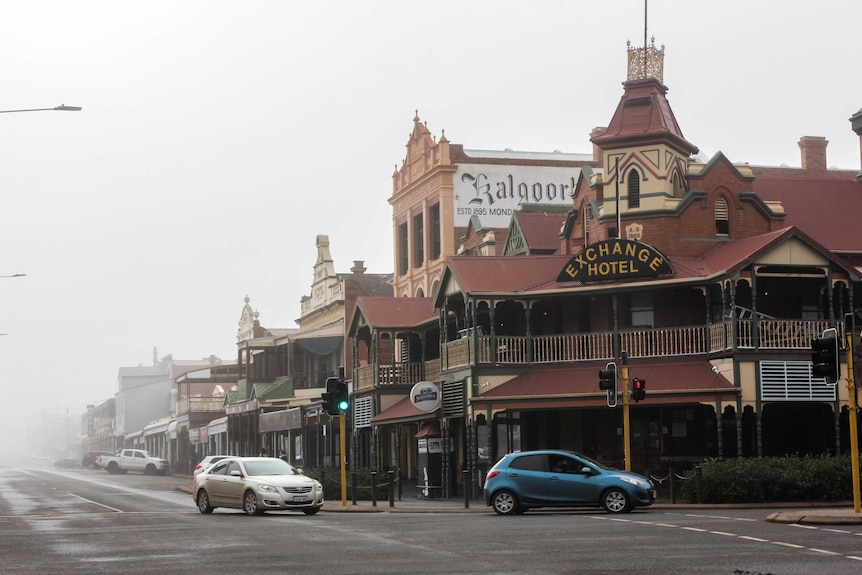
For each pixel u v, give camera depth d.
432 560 17.22
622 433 37.59
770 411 36.50
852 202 41.78
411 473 49.22
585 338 37.69
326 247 66.94
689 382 34.59
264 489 29.73
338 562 17.20
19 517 30.59
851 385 24.41
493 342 37.94
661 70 40.81
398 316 46.34
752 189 39.94
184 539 21.73
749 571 15.36
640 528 22.11
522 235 44.97
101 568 16.98
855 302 37.47
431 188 53.97
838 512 24.36
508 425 39.66
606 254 36.81
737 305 36.66
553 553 17.91
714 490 30.78
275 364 68.19
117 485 59.34
